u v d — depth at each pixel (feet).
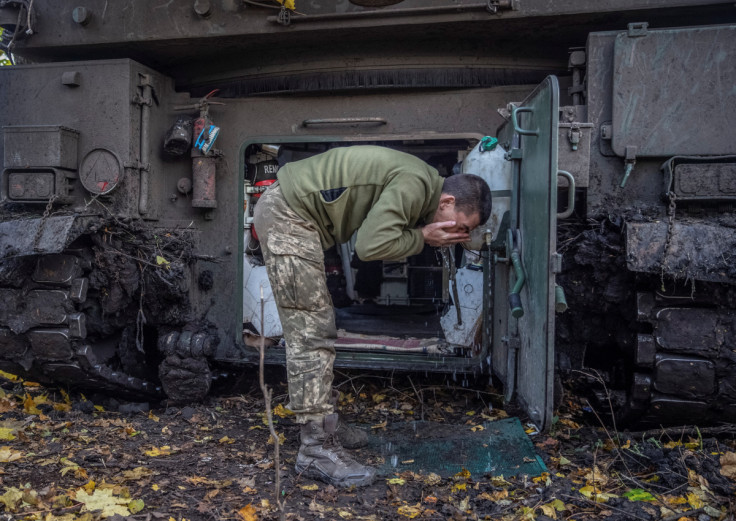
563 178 11.50
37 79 13.94
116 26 14.02
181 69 15.87
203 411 13.44
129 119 13.65
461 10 12.78
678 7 12.35
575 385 12.82
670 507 8.70
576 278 11.47
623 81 11.53
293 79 14.69
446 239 9.45
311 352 9.76
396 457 10.91
